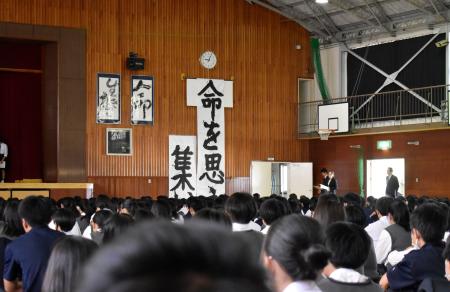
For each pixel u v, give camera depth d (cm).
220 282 71
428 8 1992
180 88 2155
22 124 2100
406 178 2072
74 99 2008
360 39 2217
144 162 2095
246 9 2258
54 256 277
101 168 2041
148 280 70
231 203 545
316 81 2333
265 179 2250
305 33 2336
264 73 2275
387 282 484
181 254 72
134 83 2089
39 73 2095
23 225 528
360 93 2238
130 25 2095
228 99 2216
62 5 2002
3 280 497
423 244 459
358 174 2194
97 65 2044
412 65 2091
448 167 1967
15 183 1866
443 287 368
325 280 340
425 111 2041
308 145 2341
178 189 2136
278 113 2294
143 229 74
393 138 2111
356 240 346
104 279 71
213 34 2208
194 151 2162
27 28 1956
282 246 252
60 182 1975
